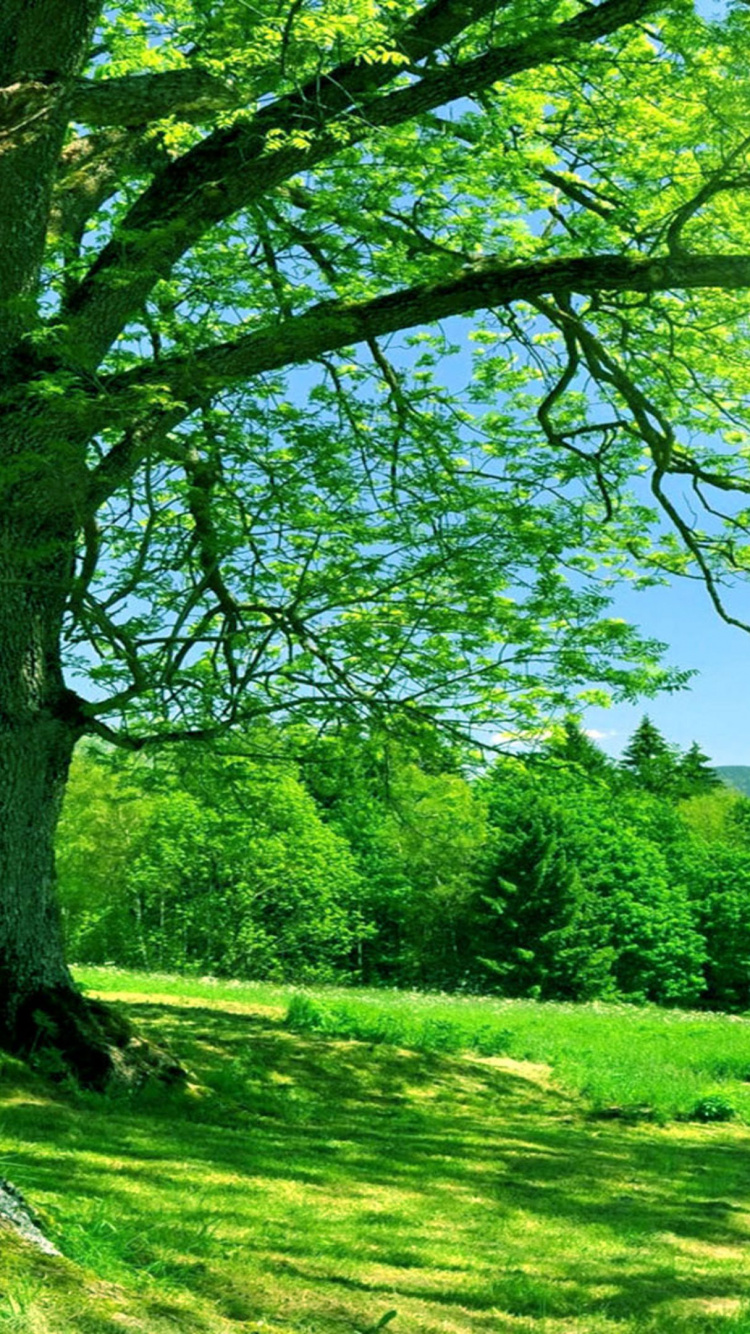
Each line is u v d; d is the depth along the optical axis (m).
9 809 12.61
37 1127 10.20
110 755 14.41
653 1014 38.66
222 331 14.05
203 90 11.02
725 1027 29.33
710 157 13.73
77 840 50.41
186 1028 17.28
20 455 10.67
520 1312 6.86
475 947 58.78
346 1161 11.21
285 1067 15.84
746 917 65.50
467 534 13.54
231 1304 5.12
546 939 57.56
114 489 12.35
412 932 59.97
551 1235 9.36
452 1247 8.41
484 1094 16.91
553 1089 18.17
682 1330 6.87
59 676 13.19
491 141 13.41
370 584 13.62
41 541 12.19
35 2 10.51
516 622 13.55
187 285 13.78
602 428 16.17
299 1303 5.59
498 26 12.17
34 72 10.55
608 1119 16.61
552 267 12.15
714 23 12.38
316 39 10.52
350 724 13.96
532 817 58.16
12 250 11.21
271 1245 7.43
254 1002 23.91
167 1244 6.55
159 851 49.47
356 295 15.04
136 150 13.62
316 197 13.62
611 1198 11.26
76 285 13.27
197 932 51.75
